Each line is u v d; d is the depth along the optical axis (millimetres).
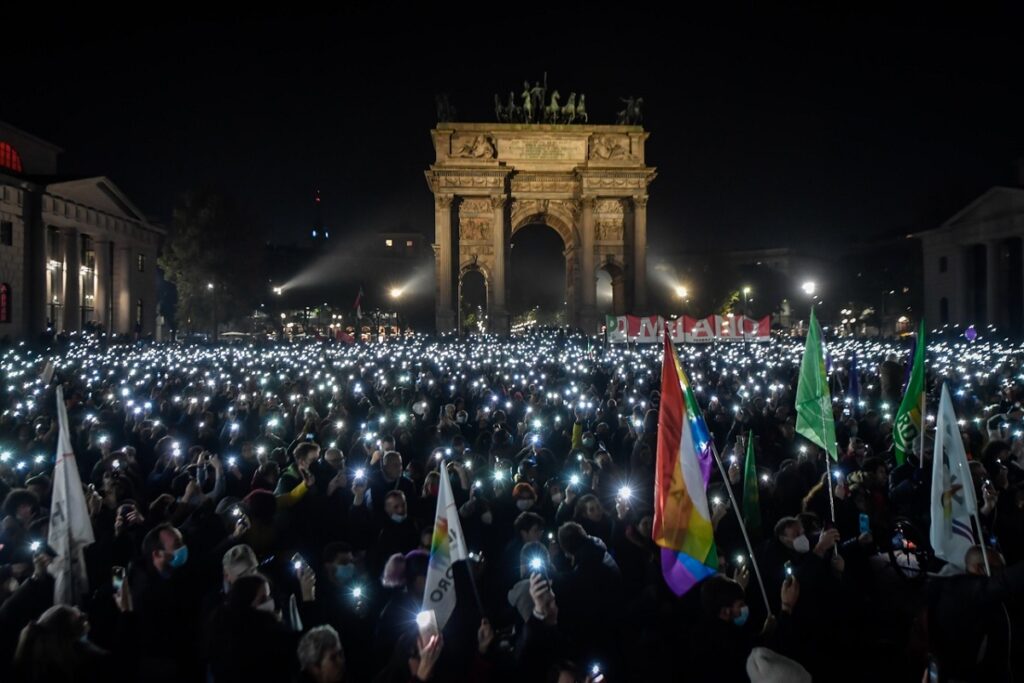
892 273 160500
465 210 114562
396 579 11055
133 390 34688
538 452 20703
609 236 115000
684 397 12055
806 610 11547
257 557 13102
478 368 49875
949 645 10297
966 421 24000
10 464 19484
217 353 63156
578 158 113500
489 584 13867
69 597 11031
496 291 111938
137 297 110375
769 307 188750
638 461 19375
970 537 11945
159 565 11055
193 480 15250
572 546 12383
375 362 55906
